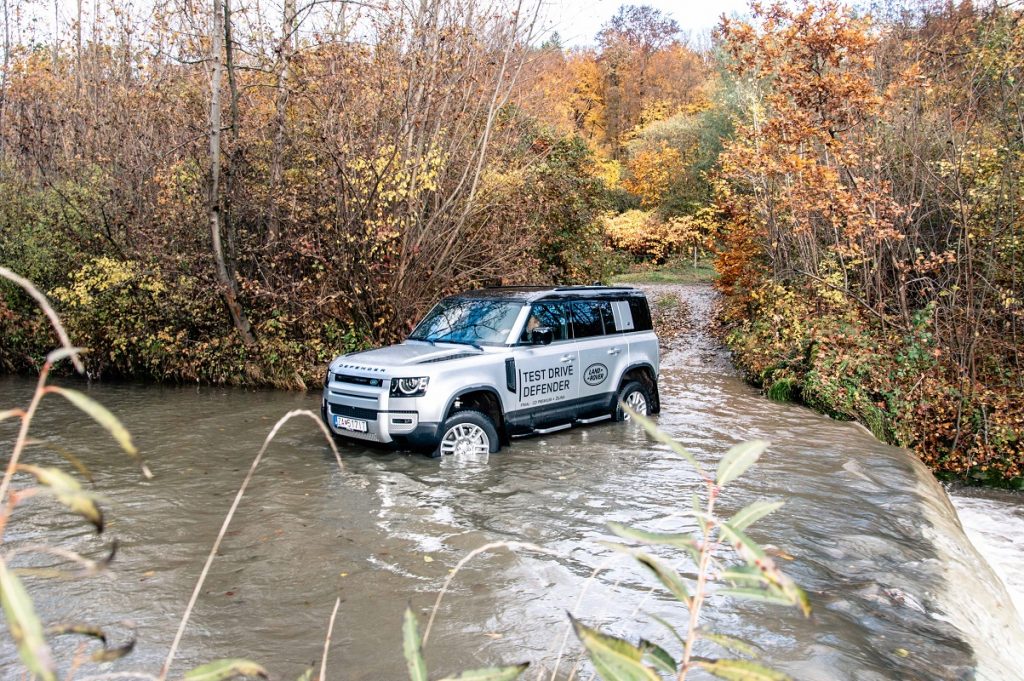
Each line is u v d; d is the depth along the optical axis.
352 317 13.38
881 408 11.55
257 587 4.58
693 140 31.72
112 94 15.57
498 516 5.96
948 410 11.25
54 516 5.98
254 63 13.73
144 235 13.60
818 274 14.37
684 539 1.36
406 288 13.08
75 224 14.58
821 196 12.20
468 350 8.18
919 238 13.66
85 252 14.39
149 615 4.18
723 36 12.73
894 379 11.94
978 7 13.37
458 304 9.24
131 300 13.67
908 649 3.93
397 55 13.25
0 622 4.08
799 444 8.91
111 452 8.08
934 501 7.07
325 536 5.48
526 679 3.43
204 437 8.80
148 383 13.70
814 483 7.22
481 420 7.87
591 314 9.46
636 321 10.15
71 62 17.86
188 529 5.64
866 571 5.09
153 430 9.24
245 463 7.54
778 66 12.37
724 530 1.30
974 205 12.21
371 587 4.57
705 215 29.28
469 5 13.61
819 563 5.17
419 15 13.14
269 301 13.34
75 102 15.94
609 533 5.60
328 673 3.54
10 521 5.86
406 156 12.56
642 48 48.00
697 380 14.69
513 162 15.17
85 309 13.77
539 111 18.41
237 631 3.98
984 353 11.99
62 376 14.66
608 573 4.81
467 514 6.00
